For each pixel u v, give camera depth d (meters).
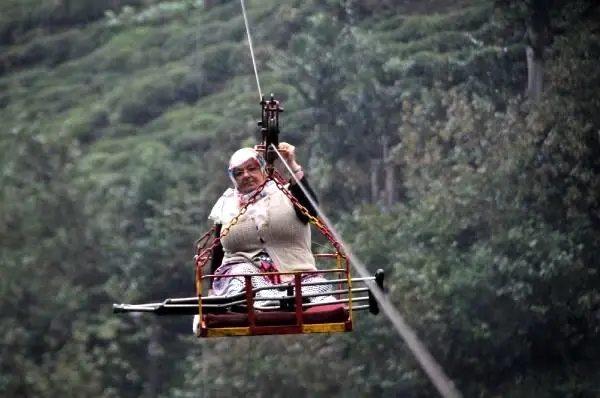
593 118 67.19
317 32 84.12
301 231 16.47
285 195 16.47
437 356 63.44
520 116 70.69
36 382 70.81
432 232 67.56
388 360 62.50
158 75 111.62
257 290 15.44
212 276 15.63
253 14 106.06
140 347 76.75
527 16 74.31
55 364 72.75
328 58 80.75
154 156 95.06
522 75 76.38
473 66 77.94
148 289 79.62
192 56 111.25
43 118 115.19
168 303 15.59
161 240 80.12
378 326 62.81
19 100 122.00
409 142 73.50
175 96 107.44
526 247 63.75
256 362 63.56
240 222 16.47
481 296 62.78
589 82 68.81
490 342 62.78
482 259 63.50
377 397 62.12
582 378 61.00
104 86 118.31
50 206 83.50
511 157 67.81
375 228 69.94
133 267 80.31
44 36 135.25
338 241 15.98
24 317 77.38
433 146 72.19
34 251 80.94
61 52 131.25
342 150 78.69
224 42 107.88
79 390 69.81
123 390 74.00
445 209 67.50
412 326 63.06
